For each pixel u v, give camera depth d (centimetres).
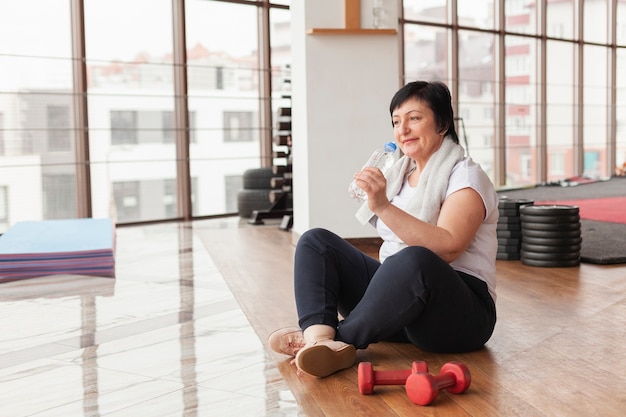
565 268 405
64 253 411
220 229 623
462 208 218
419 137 227
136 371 232
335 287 231
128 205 695
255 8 771
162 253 488
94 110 672
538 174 1083
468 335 229
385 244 243
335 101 495
